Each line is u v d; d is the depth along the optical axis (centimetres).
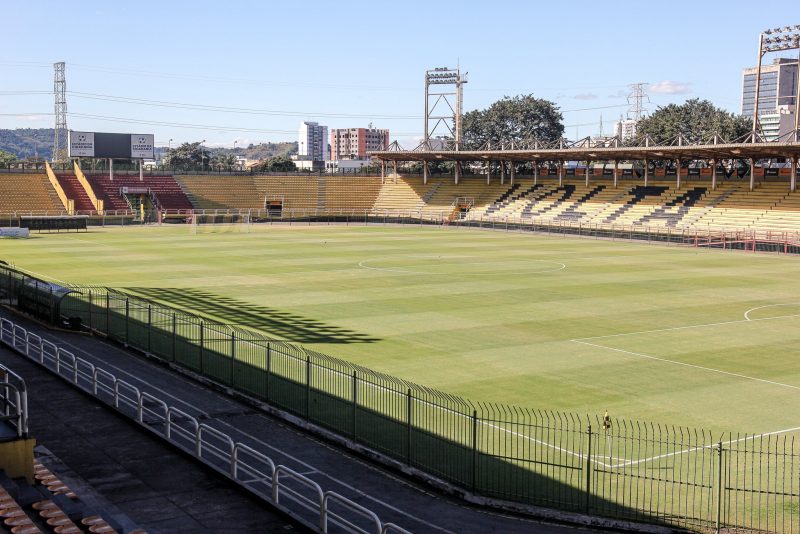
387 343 4366
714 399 3372
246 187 15400
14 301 5262
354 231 12212
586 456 2664
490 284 6581
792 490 2381
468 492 2341
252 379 3494
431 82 16238
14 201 13038
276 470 2098
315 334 4575
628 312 5359
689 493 2378
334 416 3023
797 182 11462
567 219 12581
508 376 3709
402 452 2664
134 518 2027
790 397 3409
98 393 3209
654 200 12275
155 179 14912
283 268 7512
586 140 12594
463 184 15225
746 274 7319
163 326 4547
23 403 1931
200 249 9219
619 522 2147
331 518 2125
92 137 14162
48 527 1667
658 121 16038
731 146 10062
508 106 19125
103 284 6344
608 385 3572
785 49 11256
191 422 2928
